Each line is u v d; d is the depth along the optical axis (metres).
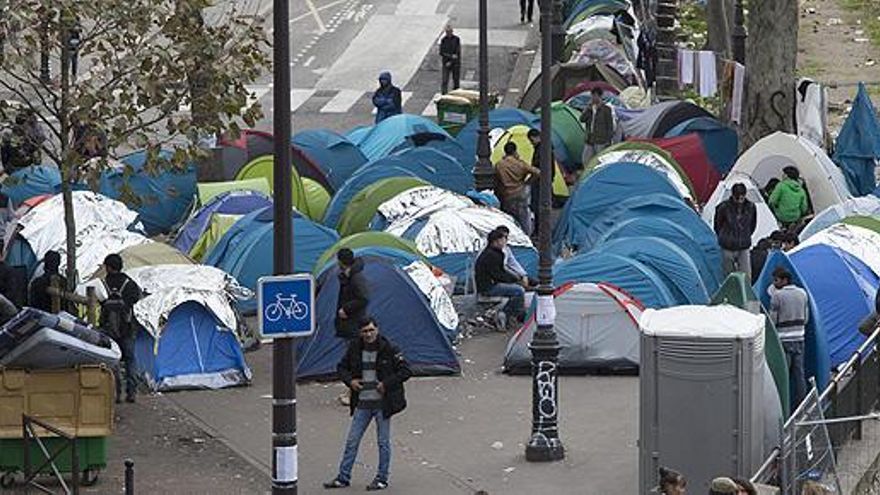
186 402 44.00
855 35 106.50
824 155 61.75
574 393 44.78
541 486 37.56
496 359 47.81
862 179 66.25
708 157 66.75
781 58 68.69
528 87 83.88
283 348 31.78
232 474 38.38
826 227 52.06
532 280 51.28
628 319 46.34
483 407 43.59
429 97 90.62
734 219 52.25
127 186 45.78
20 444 36.16
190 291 45.94
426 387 45.28
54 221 52.50
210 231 55.25
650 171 57.22
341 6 115.62
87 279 48.28
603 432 41.41
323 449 40.22
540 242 39.25
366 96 91.31
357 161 64.88
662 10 83.81
